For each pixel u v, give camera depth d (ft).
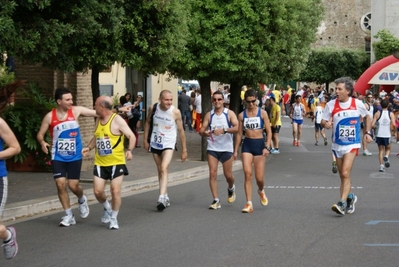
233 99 74.59
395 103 97.35
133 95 96.94
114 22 43.47
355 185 51.75
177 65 65.67
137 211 39.63
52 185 46.91
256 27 65.10
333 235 32.37
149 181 51.06
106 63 47.16
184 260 27.50
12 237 25.52
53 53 39.09
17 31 36.86
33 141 52.11
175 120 40.70
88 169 56.95
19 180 49.32
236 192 47.55
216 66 65.16
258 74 68.13
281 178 56.39
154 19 49.34
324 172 61.16
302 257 27.94
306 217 37.24
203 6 64.39
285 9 66.59
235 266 26.50
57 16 39.70
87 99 58.80
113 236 32.45
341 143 37.68
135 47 49.26
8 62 54.29
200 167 60.95
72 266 26.73
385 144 62.54
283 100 183.32
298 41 73.00
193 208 40.63
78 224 35.73
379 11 196.75
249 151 39.24
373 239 31.48
